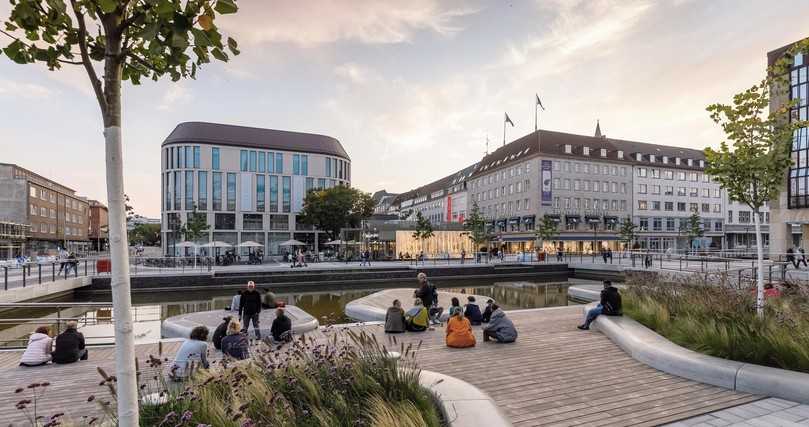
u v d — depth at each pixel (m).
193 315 15.87
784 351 6.50
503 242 66.62
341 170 71.88
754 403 5.83
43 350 8.98
